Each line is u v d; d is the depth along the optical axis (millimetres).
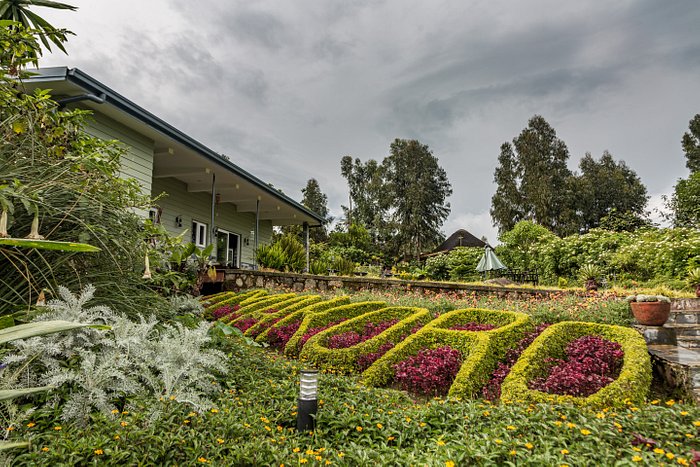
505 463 2271
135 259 3973
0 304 3043
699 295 7930
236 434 2559
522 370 4066
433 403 3232
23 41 3918
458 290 10992
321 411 3043
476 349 4645
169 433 2383
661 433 2537
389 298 9102
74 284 3484
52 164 3447
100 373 2771
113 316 3266
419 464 2193
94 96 6570
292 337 5992
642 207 35312
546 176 32188
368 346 5332
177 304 5070
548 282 15477
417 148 36875
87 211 3580
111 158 4402
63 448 2094
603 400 3420
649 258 11594
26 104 3666
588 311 6410
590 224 34719
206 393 3258
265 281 11227
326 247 25500
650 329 5566
